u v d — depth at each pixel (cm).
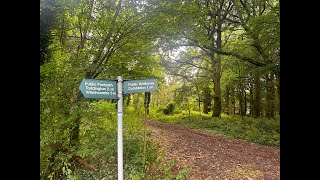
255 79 1894
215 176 619
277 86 1833
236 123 1641
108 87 366
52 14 620
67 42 699
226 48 1653
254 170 677
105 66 648
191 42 892
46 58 596
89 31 671
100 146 628
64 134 484
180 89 2231
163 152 752
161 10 668
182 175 571
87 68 603
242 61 1520
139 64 702
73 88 546
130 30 666
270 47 1149
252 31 1092
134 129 719
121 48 675
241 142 1131
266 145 1068
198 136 1282
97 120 559
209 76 2000
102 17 658
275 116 1855
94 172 560
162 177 569
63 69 545
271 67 1184
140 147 664
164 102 2900
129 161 607
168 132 1379
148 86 370
